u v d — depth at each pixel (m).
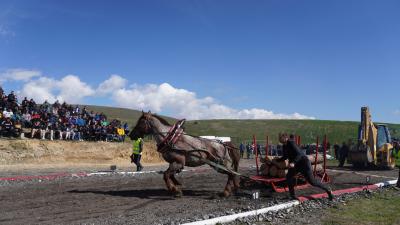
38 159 30.38
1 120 31.25
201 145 14.94
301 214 12.26
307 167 14.22
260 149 51.00
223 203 13.78
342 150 34.97
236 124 103.56
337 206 13.51
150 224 10.38
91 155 33.69
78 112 38.53
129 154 36.31
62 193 15.20
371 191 17.20
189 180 20.83
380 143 32.25
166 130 14.89
